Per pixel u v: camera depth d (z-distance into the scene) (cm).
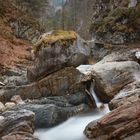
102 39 3659
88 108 1538
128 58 1862
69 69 1739
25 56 3080
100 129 1127
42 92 1744
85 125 1328
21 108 1443
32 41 4175
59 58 1800
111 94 1513
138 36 3366
